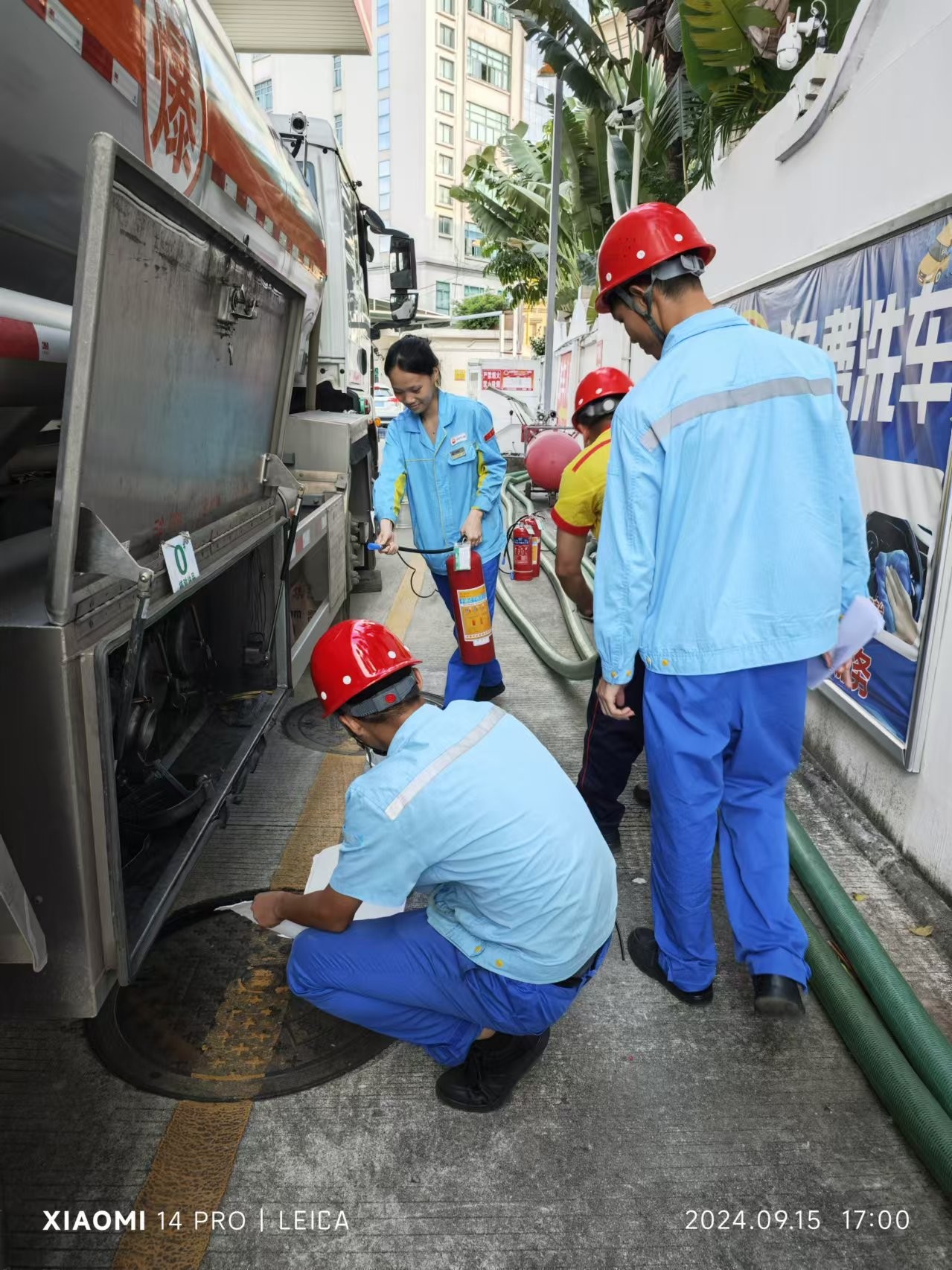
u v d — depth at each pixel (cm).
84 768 133
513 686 457
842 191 316
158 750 254
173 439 190
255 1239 157
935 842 258
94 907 139
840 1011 209
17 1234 157
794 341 187
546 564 715
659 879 214
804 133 341
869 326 288
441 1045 189
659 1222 162
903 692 272
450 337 3794
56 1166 172
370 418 625
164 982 226
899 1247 158
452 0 5288
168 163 212
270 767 356
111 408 151
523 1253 156
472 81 5606
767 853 206
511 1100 191
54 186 173
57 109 163
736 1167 175
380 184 5578
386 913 205
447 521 360
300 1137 180
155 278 160
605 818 284
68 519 125
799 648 186
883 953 221
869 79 295
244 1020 214
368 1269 152
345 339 568
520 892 159
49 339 160
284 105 5556
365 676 166
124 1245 155
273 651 301
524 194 1736
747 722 195
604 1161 175
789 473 181
